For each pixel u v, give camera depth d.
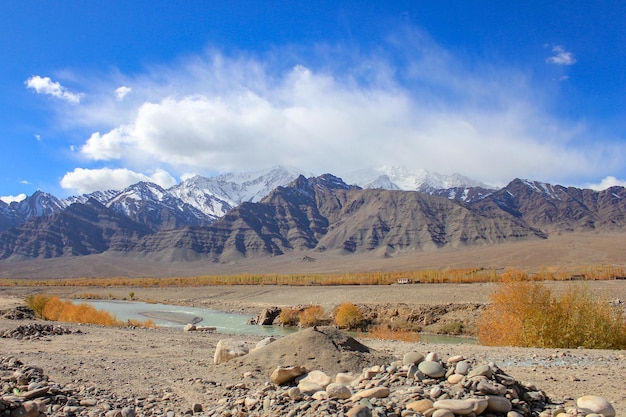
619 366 15.84
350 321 61.56
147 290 124.31
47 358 18.67
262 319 66.50
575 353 19.28
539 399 10.63
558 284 67.69
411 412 9.24
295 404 10.53
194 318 72.06
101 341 25.05
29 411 10.15
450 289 71.44
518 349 20.92
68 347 22.45
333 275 131.50
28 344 23.27
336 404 9.88
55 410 11.18
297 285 111.56
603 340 25.28
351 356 14.71
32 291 124.31
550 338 25.67
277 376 12.59
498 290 28.22
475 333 51.75
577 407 10.10
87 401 11.96
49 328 28.42
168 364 17.64
